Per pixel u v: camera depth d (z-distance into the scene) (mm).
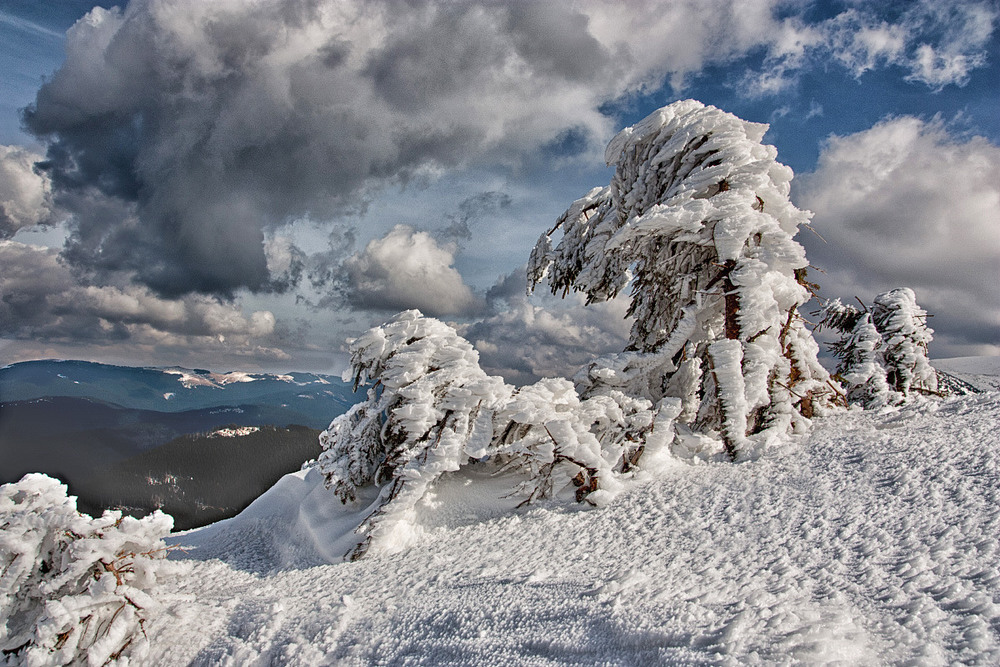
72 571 8461
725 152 14164
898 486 8234
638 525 9617
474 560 9602
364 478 14602
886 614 4941
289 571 11547
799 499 8812
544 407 12047
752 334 13180
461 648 6016
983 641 4152
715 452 13266
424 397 13180
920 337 20984
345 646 6996
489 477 14125
